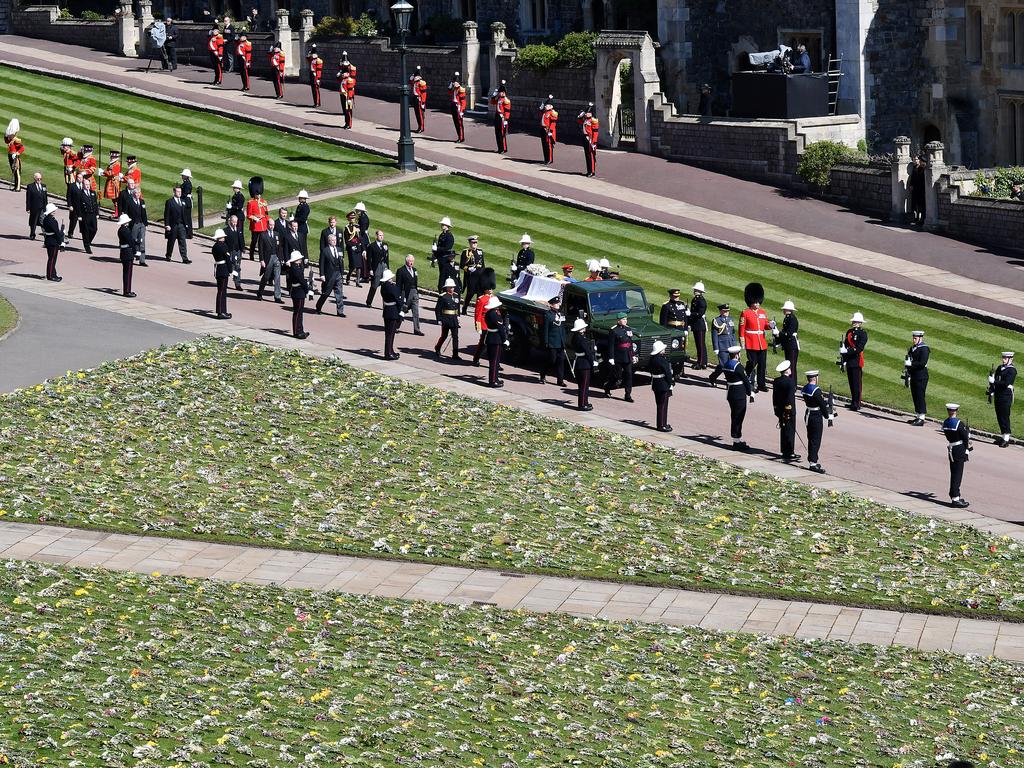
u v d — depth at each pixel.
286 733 30.59
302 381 55.75
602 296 61.03
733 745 31.31
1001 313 67.00
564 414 55.84
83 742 29.72
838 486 50.19
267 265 66.94
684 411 57.53
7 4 125.12
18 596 37.75
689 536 44.97
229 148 90.75
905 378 57.97
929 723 33.09
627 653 36.59
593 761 30.03
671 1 97.56
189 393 53.56
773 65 88.56
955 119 91.25
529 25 110.00
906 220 81.06
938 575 42.78
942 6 90.88
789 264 73.81
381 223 78.81
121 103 99.25
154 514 44.06
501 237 77.31
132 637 35.56
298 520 44.44
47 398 51.84
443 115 102.44
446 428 52.56
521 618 38.81
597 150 94.19
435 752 30.03
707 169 90.19
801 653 37.41
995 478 51.94
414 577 41.47
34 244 73.44
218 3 129.88
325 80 109.69
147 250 74.44
